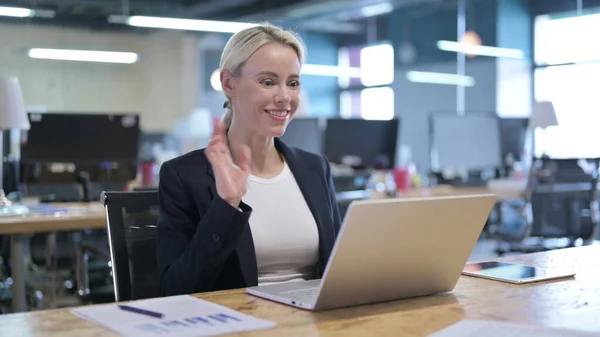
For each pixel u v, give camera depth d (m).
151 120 11.19
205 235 1.47
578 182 5.00
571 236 5.05
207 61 11.54
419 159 11.20
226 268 1.63
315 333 1.04
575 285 1.41
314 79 12.34
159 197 1.69
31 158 3.84
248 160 1.54
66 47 10.45
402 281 1.26
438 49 10.93
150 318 1.13
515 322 1.12
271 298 1.28
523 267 1.58
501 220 5.60
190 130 9.55
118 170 4.00
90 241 3.88
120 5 10.17
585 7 9.00
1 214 3.04
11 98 3.30
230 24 9.77
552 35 9.39
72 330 1.06
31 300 3.80
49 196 4.01
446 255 1.29
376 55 11.95
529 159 6.59
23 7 9.77
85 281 3.36
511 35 9.84
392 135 5.01
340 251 1.13
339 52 12.38
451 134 5.83
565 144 8.94
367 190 4.23
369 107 12.14
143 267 1.79
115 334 1.04
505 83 9.95
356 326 1.09
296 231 1.74
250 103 1.68
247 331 1.05
